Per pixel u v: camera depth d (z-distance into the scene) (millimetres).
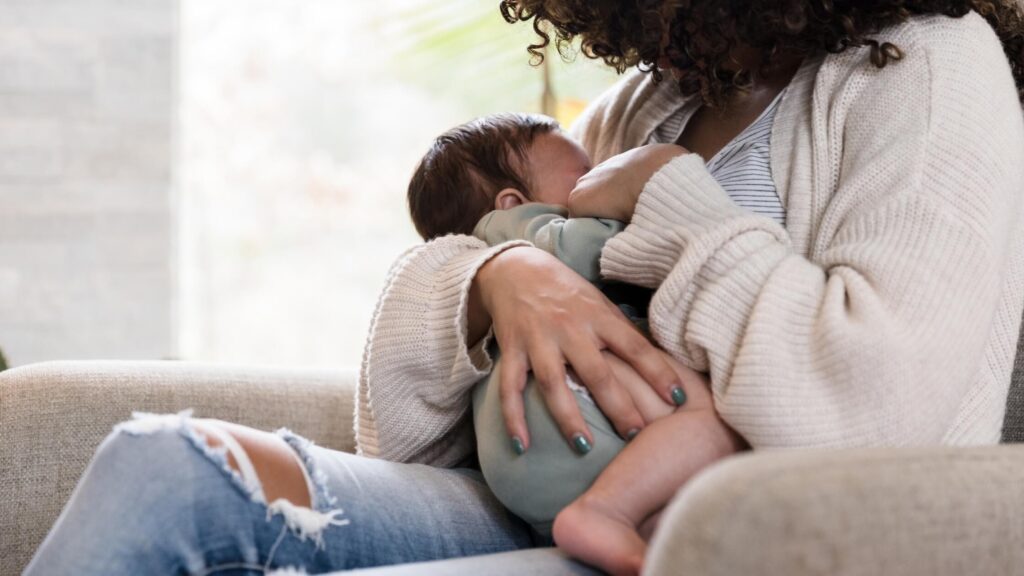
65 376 1147
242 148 3654
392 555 926
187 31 3562
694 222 920
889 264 847
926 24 989
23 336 2578
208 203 3662
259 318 3732
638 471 837
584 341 908
